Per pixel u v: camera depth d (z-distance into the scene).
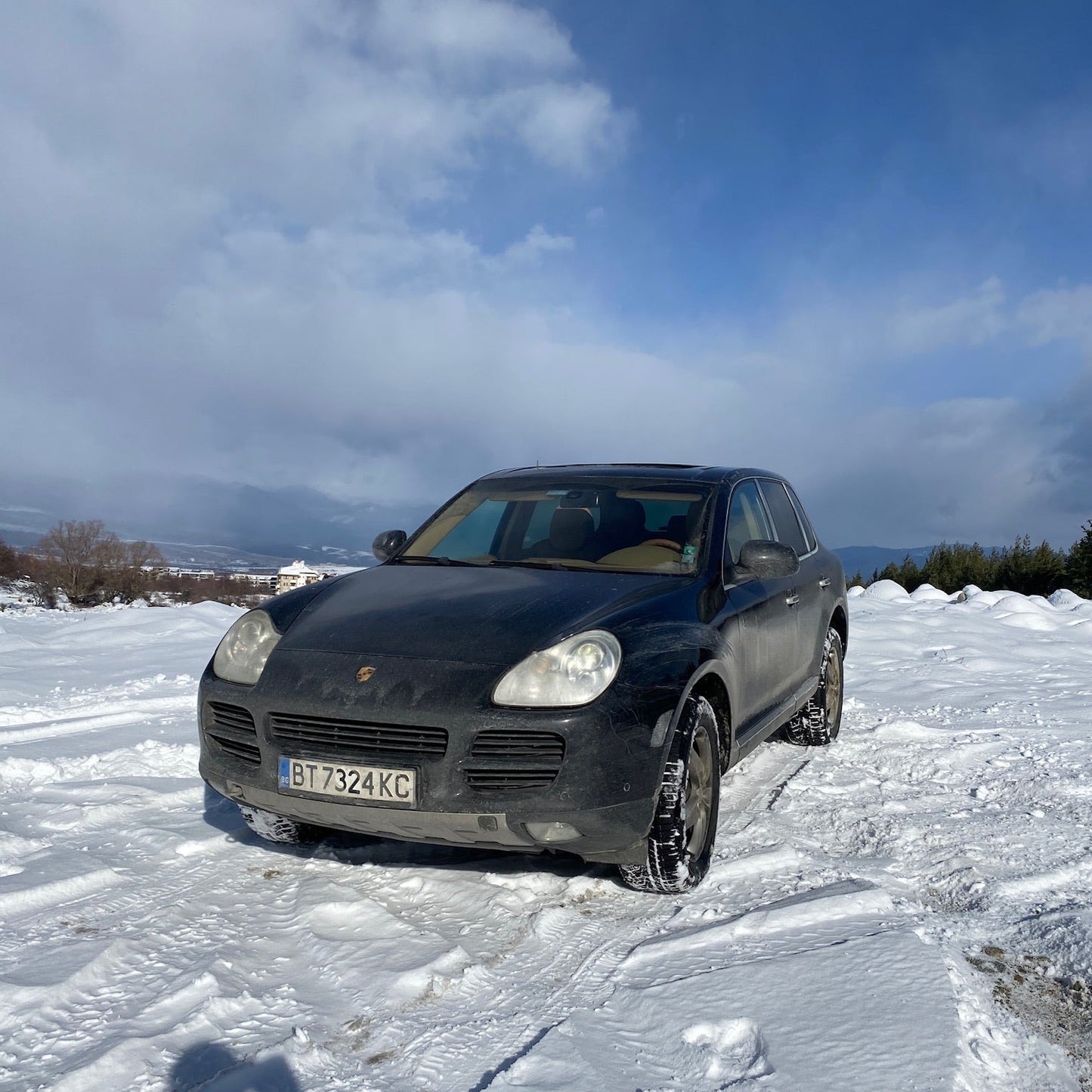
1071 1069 2.06
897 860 3.38
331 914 2.87
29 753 4.75
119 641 9.23
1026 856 3.41
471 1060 2.09
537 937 2.72
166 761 4.70
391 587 3.58
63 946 2.66
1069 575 22.31
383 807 2.78
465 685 2.82
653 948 2.60
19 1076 2.04
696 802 3.19
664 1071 2.03
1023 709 6.45
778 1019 2.20
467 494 4.60
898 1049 2.06
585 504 4.21
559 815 2.72
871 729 5.73
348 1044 2.16
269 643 3.21
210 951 2.64
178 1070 2.05
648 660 2.99
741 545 4.22
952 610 12.47
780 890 3.04
